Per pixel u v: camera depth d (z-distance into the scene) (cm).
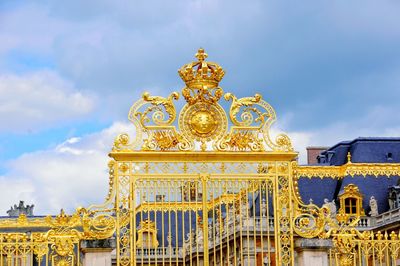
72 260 2206
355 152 5388
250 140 2312
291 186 2330
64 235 2205
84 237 2206
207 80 2302
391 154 5362
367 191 4962
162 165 2283
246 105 2322
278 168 2336
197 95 2300
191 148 2286
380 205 4944
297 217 2325
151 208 2298
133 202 2255
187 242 3212
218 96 2309
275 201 2314
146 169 2273
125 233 2248
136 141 2275
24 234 2197
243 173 2308
